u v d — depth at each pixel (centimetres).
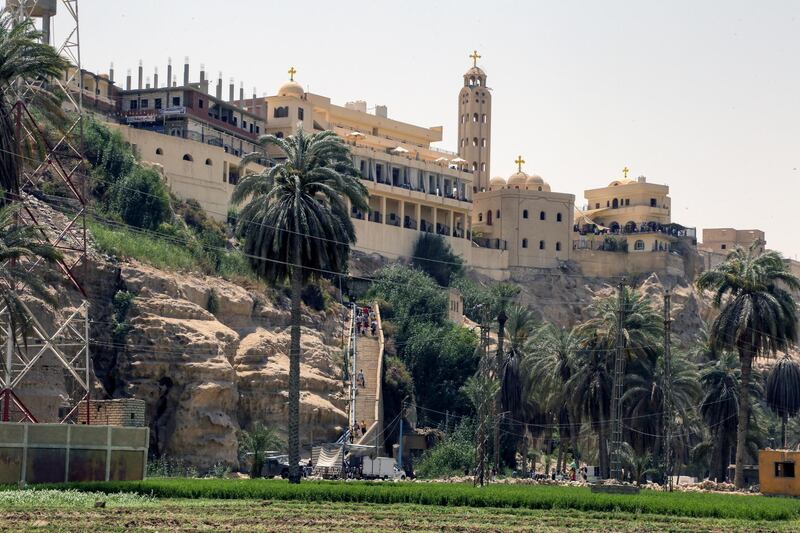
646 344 15400
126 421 11175
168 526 7581
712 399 17262
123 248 15912
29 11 12269
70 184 12106
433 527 8181
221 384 14912
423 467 16662
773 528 9156
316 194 12050
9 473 10006
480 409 14188
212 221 19138
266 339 16588
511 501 10169
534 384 16712
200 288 16525
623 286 15500
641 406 15500
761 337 15038
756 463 19012
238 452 14800
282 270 11694
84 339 11544
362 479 14138
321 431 16250
